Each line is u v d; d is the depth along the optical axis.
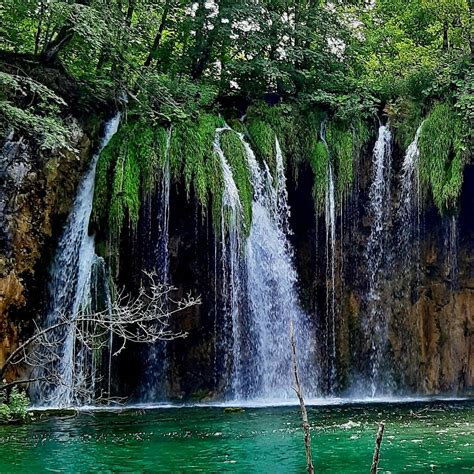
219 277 18.78
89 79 19.70
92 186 18.84
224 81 22.25
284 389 19.47
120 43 19.12
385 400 18.83
